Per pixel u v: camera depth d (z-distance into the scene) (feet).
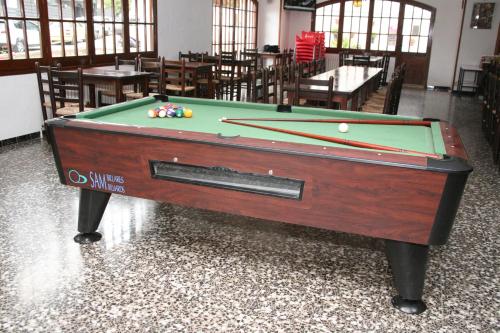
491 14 37.55
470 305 7.48
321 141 7.99
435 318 7.11
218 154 7.38
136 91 20.20
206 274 8.17
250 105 11.37
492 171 15.37
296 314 7.09
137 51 23.35
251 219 10.66
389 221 6.84
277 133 8.55
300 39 35.27
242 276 8.14
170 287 7.72
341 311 7.22
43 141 17.24
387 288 7.92
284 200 7.29
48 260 8.50
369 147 7.51
